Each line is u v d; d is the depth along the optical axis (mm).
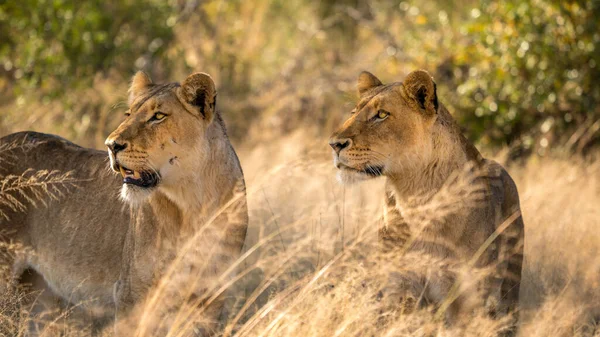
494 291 9172
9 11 19562
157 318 8836
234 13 26281
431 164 9172
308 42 25734
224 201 9000
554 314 9344
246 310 10125
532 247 11094
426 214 8938
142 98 8820
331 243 10211
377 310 8844
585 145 16938
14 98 19516
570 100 17344
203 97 8758
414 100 9039
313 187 12336
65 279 9781
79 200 9758
